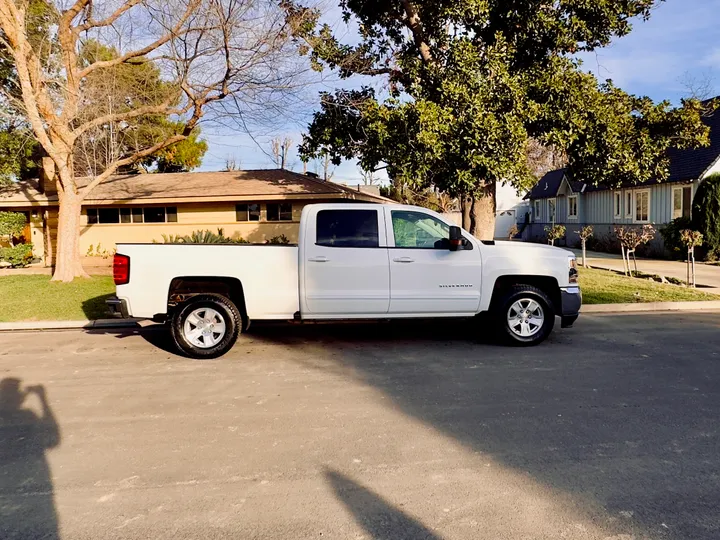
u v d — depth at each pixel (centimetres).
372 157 1262
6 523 317
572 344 766
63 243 1470
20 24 1295
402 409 504
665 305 1077
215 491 352
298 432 451
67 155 1451
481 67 1151
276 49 1327
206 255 709
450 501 336
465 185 1134
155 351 757
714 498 336
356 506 331
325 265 716
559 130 1184
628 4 1260
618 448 411
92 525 314
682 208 2061
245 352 741
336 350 747
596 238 2653
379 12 1409
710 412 487
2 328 949
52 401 541
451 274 737
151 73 1673
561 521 312
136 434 452
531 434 440
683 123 1252
